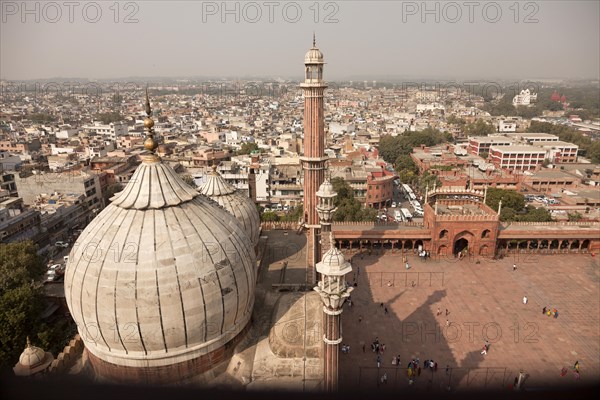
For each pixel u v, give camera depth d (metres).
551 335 42.19
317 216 46.09
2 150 142.38
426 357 39.16
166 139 158.38
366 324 44.16
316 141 44.03
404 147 154.38
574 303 47.72
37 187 94.12
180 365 24.88
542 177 116.88
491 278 53.41
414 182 122.94
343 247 62.34
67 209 86.62
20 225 72.75
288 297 31.55
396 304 47.72
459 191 65.31
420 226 63.03
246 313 28.06
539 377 36.44
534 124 198.12
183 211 25.59
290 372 24.83
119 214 25.12
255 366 25.53
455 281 52.69
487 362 38.41
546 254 60.06
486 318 45.03
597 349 40.12
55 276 58.94
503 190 89.25
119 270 23.03
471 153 155.00
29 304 43.06
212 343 25.56
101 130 176.25
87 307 23.72
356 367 37.84
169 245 23.86
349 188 90.75
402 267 56.38
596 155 149.50
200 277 24.00
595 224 62.44
